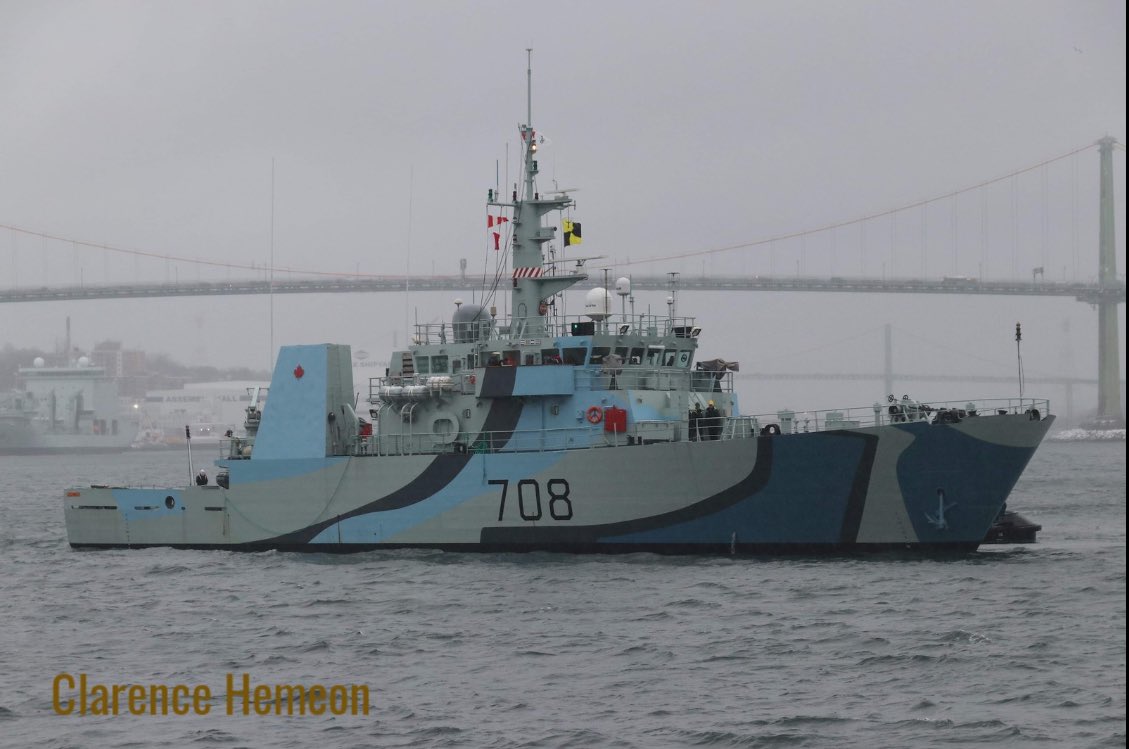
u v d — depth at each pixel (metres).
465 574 175.25
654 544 179.75
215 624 154.00
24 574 199.12
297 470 199.25
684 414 189.00
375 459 193.25
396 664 131.25
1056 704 111.88
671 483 177.00
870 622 142.75
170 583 183.12
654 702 115.31
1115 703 111.62
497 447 189.25
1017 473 169.00
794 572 169.38
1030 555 189.00
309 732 109.56
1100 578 166.00
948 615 145.50
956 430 168.00
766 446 173.00
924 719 108.69
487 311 199.12
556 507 182.25
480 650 135.50
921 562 174.62
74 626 156.12
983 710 110.94
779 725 108.19
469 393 191.62
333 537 196.50
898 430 169.50
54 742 108.44
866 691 117.38
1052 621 142.12
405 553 191.62
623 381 186.12
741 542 177.75
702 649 133.25
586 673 125.38
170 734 110.00
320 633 146.25
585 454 180.00
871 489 172.00
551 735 106.75
